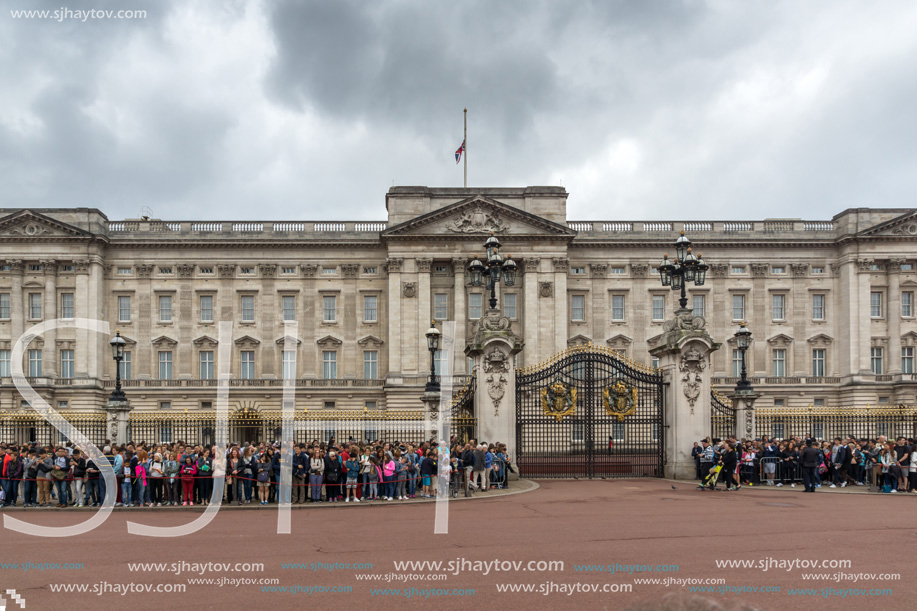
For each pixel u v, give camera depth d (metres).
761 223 79.81
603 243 77.38
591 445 34.66
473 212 74.62
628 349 76.94
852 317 76.06
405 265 74.44
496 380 33.22
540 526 19.64
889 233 76.25
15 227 73.75
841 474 31.83
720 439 33.47
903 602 11.87
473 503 25.53
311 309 76.56
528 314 73.75
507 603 11.84
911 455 29.11
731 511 22.59
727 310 77.81
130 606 12.02
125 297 76.19
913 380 74.44
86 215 74.81
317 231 77.69
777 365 78.25
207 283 76.44
